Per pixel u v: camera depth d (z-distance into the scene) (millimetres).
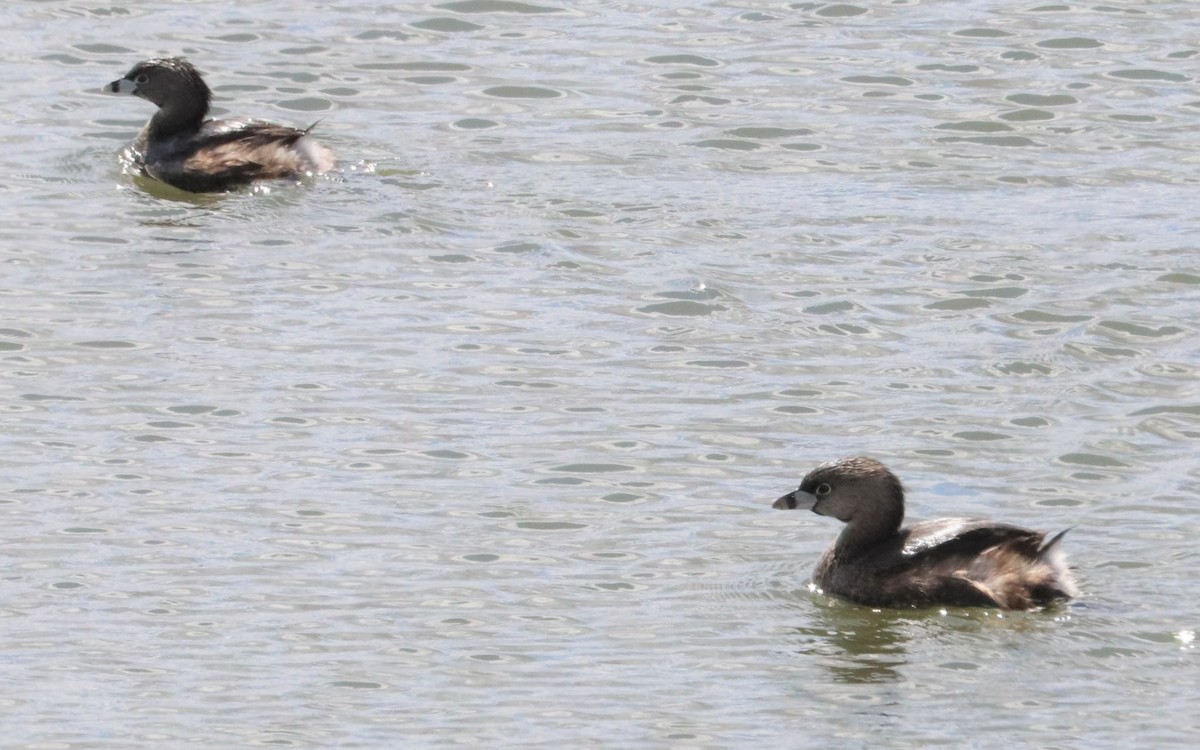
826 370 19578
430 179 23844
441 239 22375
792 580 16078
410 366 19516
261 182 23672
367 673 14586
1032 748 13602
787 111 25938
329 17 28828
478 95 26344
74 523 16672
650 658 14844
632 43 28062
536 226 22703
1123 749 13586
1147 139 25219
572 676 14578
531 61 27438
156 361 19531
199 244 22234
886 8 29219
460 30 28469
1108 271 21656
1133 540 16438
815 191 23766
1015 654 14898
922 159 24641
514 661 14781
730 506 17141
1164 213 23125
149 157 24078
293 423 18391
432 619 15344
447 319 20516
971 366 19672
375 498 17141
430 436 18203
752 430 18406
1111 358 19812
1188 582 15773
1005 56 27609
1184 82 26797
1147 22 28672
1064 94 26469
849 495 16016
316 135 25016
